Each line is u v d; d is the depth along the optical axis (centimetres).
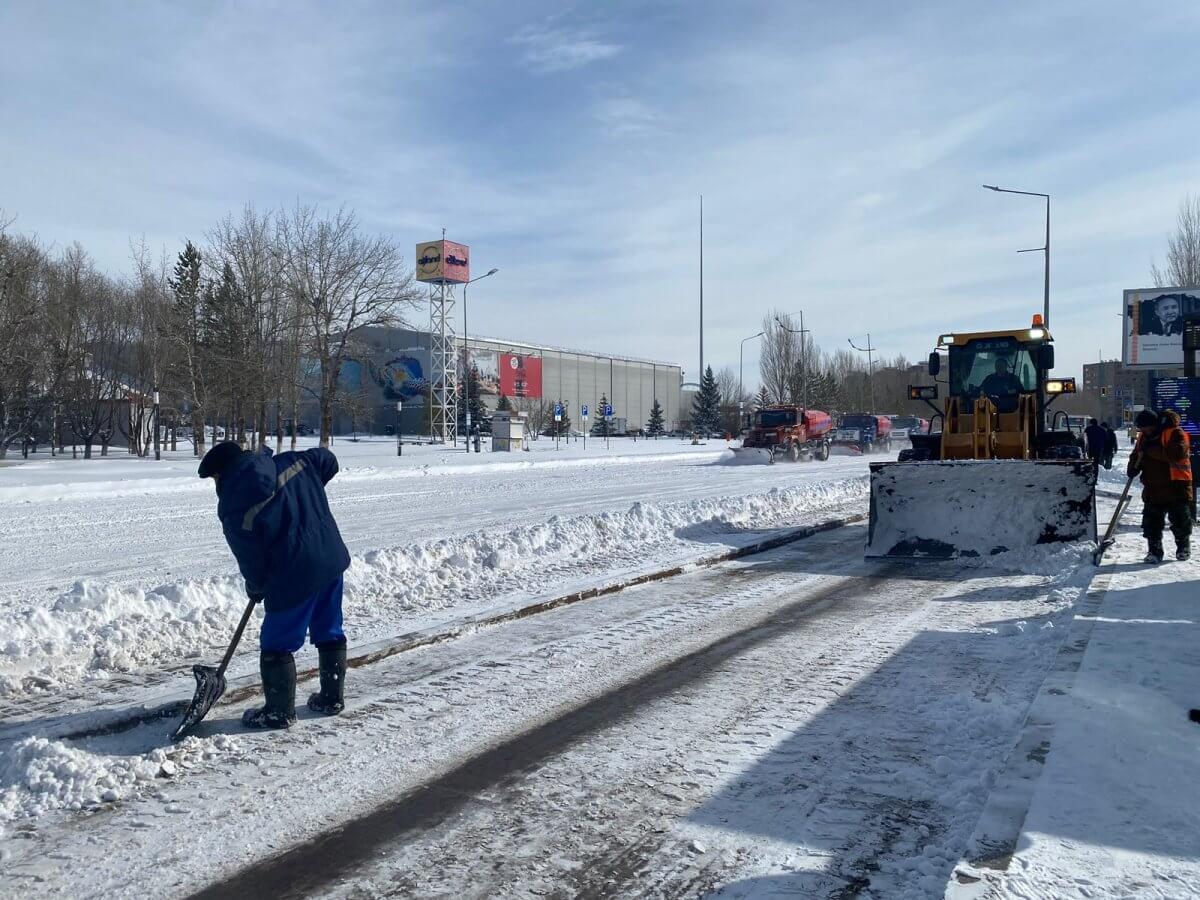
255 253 3781
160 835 375
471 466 2914
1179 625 661
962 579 955
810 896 325
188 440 6412
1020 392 1416
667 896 327
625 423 11125
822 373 7919
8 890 332
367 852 362
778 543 1227
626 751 467
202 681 487
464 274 6006
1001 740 471
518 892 330
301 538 498
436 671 612
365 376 8388
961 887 297
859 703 540
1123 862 313
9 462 3372
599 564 1009
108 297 4472
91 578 980
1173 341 2700
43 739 450
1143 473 991
